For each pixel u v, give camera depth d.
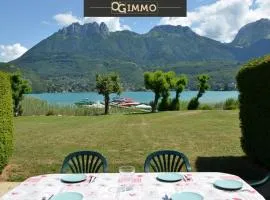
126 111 35.84
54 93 165.25
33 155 9.96
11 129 8.09
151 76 31.39
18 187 3.50
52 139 13.28
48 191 3.37
